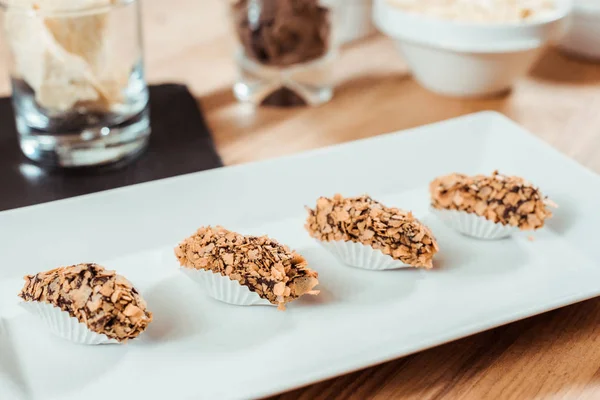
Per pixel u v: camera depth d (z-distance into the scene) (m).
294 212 0.41
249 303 0.35
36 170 0.45
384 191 0.42
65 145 0.44
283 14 0.50
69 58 0.42
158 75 0.57
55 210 0.39
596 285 0.35
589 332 0.35
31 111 0.44
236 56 0.53
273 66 0.52
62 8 0.41
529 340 0.35
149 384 0.32
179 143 0.47
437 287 0.36
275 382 0.31
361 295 0.36
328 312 0.35
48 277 0.34
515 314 0.34
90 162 0.45
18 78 0.43
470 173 0.43
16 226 0.38
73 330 0.33
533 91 0.55
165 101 0.52
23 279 0.36
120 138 0.45
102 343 0.33
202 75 0.57
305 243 0.39
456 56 0.51
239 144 0.49
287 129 0.50
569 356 0.34
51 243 0.38
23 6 0.41
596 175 0.41
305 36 0.51
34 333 0.34
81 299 0.33
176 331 0.34
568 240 0.39
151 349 0.33
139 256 0.38
